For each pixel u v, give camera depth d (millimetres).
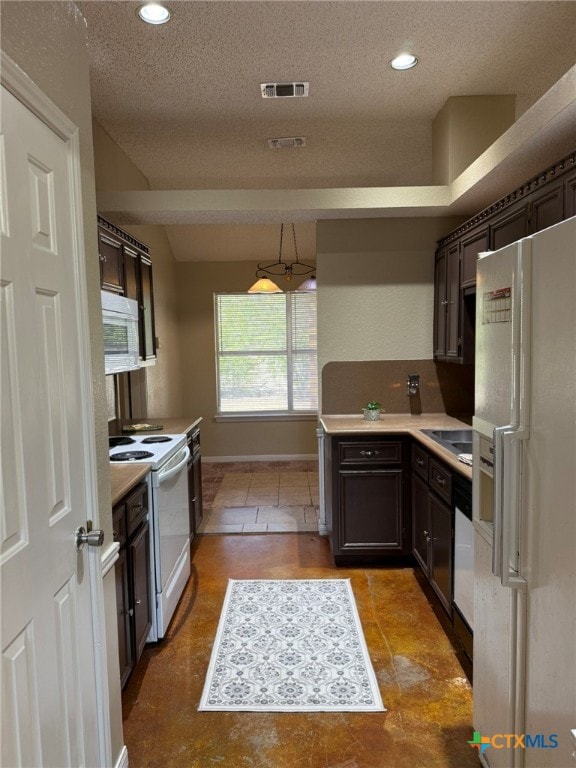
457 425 3482
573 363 1125
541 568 1276
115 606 1766
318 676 2277
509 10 2193
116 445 3016
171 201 3348
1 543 1048
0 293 1065
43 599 1232
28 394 1175
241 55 2531
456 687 2193
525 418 1351
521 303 1344
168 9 2152
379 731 1949
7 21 1107
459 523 2355
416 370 3914
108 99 2996
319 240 3805
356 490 3357
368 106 3148
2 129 1079
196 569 3404
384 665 2352
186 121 3309
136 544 2240
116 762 1703
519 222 2461
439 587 2709
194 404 6273
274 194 3398
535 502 1303
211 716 2041
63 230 1387
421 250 3812
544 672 1271
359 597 2998
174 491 2871
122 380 4277
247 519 4344
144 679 2277
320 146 3705
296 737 1925
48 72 1313
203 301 6156
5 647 1054
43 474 1244
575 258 1114
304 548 3740
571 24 2299
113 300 2969
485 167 2691
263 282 5242
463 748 1860
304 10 2176
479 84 2893
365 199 3398
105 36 2348
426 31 2348
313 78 2779
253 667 2350
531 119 2178
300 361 6305
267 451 6352
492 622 1607
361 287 3852
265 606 2898
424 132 3537
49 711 1254
